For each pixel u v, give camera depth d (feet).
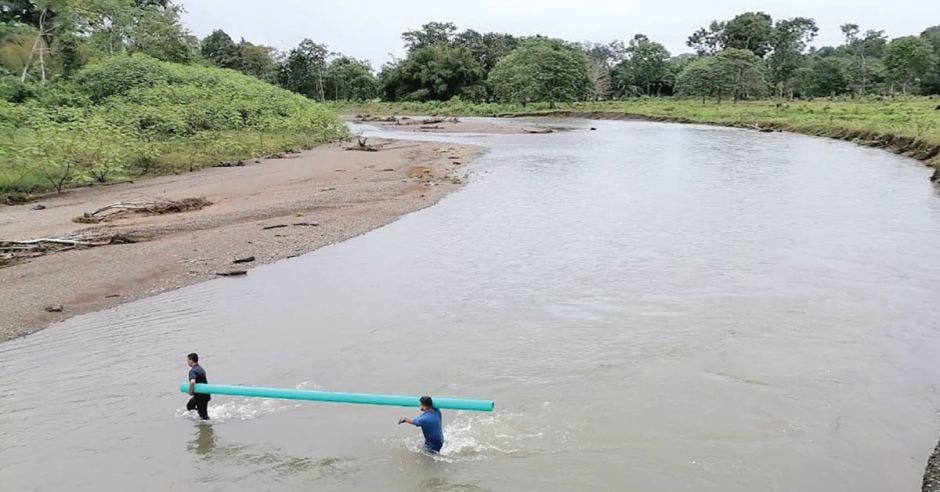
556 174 115.75
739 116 238.89
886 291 49.78
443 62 373.20
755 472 27.89
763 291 50.24
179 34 217.77
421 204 88.02
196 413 33.91
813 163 122.01
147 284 54.54
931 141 123.65
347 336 43.45
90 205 85.20
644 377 36.60
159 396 35.86
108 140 108.88
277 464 29.45
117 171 107.86
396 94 388.16
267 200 89.35
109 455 30.30
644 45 421.59
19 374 38.40
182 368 39.17
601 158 138.92
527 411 33.42
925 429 31.12
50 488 27.81
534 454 29.68
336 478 28.30
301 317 47.03
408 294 51.65
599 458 29.19
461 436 31.37
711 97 346.33
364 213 81.97
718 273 55.01
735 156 136.56
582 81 341.41
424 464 29.19
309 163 129.70
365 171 117.80
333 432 32.19
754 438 30.45
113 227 72.84
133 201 86.33
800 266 56.49
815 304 47.24
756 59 332.60
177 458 30.01
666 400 34.06
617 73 419.54
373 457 29.86
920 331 42.16
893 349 39.60
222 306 49.49
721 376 36.50
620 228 72.59
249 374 38.11
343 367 38.86
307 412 34.19
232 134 145.59
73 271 57.26
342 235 71.10
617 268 57.21
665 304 47.96
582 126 246.68
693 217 77.36
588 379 36.58
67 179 100.73
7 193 90.68
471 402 29.32
